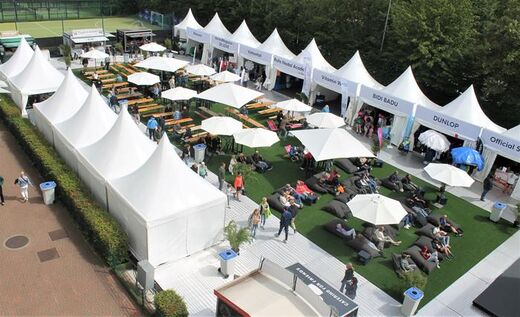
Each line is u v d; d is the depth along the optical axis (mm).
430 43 32656
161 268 15625
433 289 15891
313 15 41375
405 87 28031
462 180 20250
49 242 16312
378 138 25625
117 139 18453
